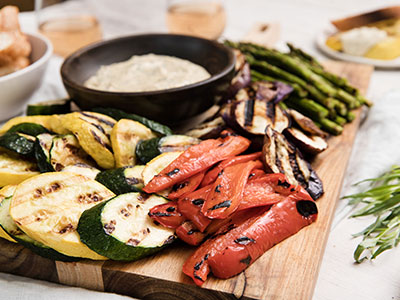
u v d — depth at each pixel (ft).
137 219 1.48
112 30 3.21
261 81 2.15
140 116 1.86
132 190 1.57
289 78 2.22
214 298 1.40
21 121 1.85
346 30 3.00
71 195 1.50
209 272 1.43
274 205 1.53
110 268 1.45
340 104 2.12
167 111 1.90
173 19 2.81
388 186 1.63
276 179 1.58
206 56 2.23
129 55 2.29
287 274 1.41
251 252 1.44
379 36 2.80
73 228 1.44
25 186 1.49
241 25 3.33
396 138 2.03
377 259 1.54
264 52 2.36
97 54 2.22
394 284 1.47
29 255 1.51
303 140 1.84
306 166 1.75
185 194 1.57
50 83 2.46
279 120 1.85
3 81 2.04
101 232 1.39
